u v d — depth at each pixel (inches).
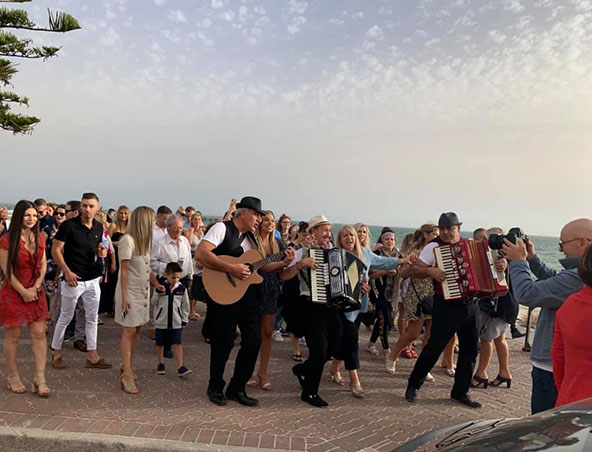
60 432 149.9
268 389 211.3
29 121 376.2
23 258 180.4
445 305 195.8
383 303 278.5
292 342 281.6
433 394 215.8
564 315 100.5
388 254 300.8
